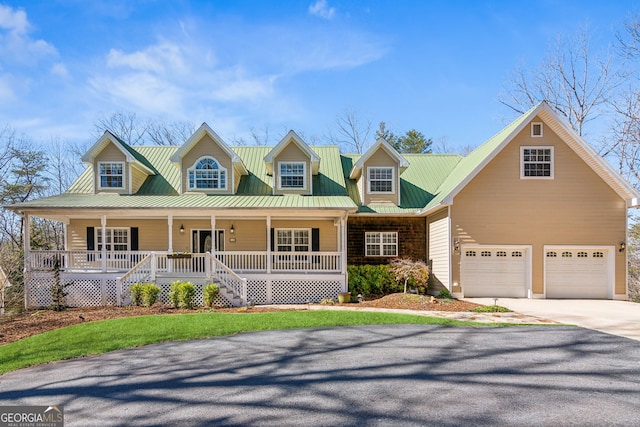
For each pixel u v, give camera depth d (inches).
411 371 249.1
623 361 269.4
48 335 375.6
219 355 297.0
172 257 602.5
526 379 232.2
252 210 614.2
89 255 707.4
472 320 434.0
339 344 324.8
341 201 663.1
